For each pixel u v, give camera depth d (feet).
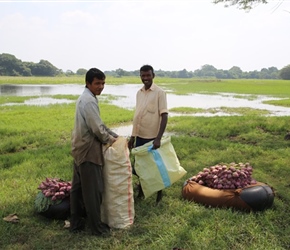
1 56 435.94
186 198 17.03
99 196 13.44
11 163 24.61
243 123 42.86
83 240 13.28
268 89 156.04
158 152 15.67
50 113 57.06
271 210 15.55
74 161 13.73
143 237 13.33
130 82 269.03
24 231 14.01
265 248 12.46
